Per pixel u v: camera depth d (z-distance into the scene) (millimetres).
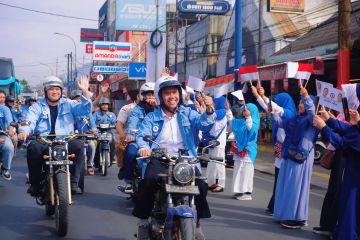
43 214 7078
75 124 7012
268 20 25078
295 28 24703
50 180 5914
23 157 14820
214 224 6703
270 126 21125
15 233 6055
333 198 6074
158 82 4703
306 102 6344
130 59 39594
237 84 17484
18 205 7688
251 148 8430
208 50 31562
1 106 8805
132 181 7609
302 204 6469
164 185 4234
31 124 6129
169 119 4738
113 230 6289
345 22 13406
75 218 6941
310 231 6402
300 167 6473
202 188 4410
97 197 8531
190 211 3975
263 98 7090
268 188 9898
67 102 6469
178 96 4723
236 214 7344
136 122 7062
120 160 8039
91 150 10984
